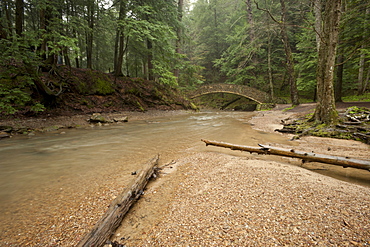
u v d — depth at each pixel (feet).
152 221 7.78
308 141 22.54
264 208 7.98
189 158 16.26
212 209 8.23
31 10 45.09
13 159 15.94
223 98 118.01
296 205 8.06
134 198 9.28
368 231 6.18
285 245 5.81
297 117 37.73
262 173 11.97
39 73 39.91
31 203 9.18
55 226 7.48
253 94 81.15
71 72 47.37
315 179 11.04
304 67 63.52
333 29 24.79
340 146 19.69
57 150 18.86
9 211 8.52
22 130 27.12
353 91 65.16
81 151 18.58
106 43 71.31
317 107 27.61
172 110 66.18
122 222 7.77
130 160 15.90
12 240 6.70
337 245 5.65
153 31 54.49
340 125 24.47
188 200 9.25
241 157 16.57
